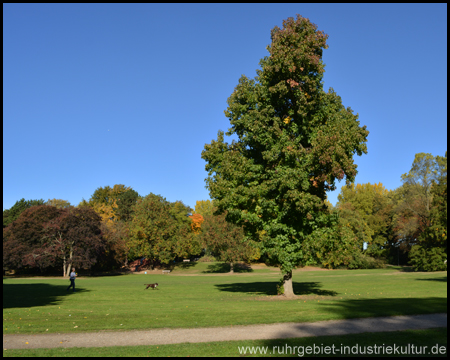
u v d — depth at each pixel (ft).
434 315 47.16
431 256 194.18
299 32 72.33
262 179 76.07
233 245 228.22
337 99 77.20
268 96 74.02
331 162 65.92
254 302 67.62
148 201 259.39
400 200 281.74
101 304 67.72
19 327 41.14
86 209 221.66
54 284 139.13
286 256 70.49
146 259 288.92
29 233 212.43
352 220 246.27
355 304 59.31
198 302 69.41
